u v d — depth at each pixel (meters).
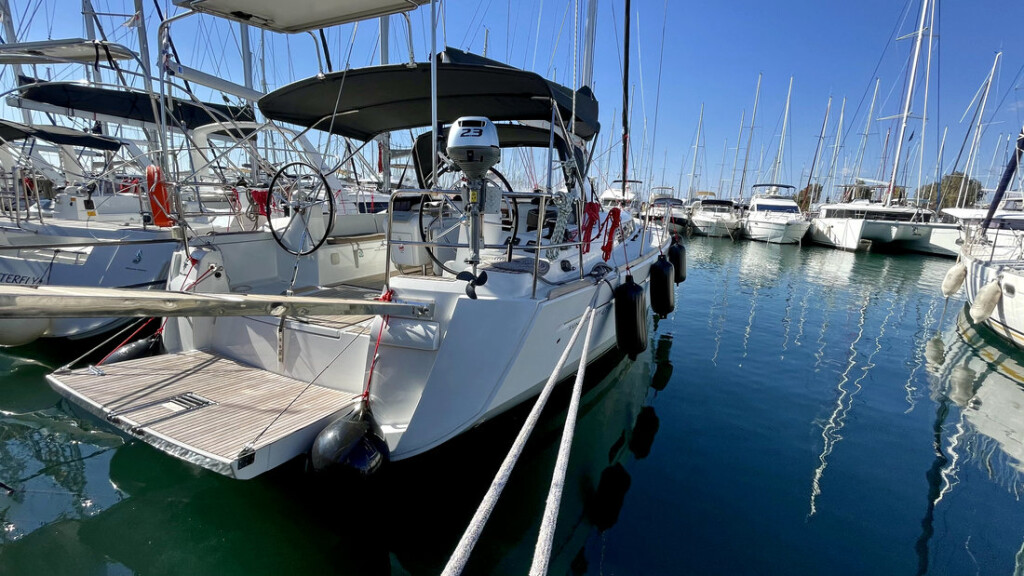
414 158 4.62
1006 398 4.84
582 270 3.68
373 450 2.37
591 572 2.43
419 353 2.65
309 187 5.09
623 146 7.13
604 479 3.24
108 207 7.82
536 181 5.48
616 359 4.86
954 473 3.44
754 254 17.97
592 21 6.55
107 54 3.82
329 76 3.36
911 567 2.53
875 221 18.97
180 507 2.73
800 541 2.70
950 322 7.93
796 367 5.55
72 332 4.64
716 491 3.15
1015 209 15.06
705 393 4.72
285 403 2.63
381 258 4.68
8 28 7.67
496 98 3.69
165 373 2.90
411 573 2.37
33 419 3.61
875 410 4.48
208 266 3.36
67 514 2.64
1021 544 2.73
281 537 2.55
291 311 1.77
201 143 6.14
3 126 6.68
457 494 2.97
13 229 5.90
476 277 2.66
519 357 2.75
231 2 3.10
